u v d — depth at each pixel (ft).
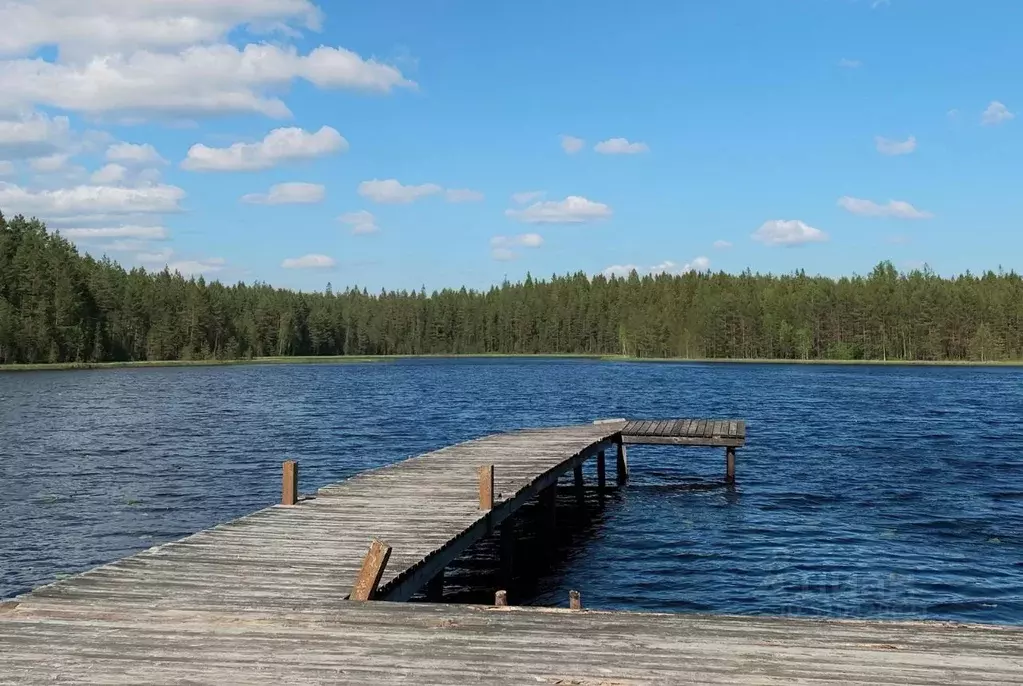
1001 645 19.85
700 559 49.57
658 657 19.04
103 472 81.10
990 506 63.31
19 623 22.20
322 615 22.79
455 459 59.93
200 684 17.54
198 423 128.47
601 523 60.08
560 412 150.51
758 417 135.54
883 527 56.85
